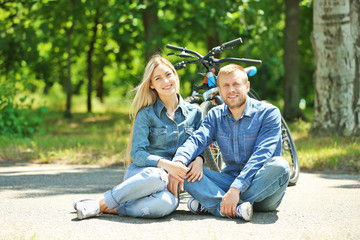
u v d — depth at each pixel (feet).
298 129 31.94
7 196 13.26
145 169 10.27
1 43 41.60
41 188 14.80
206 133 11.09
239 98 10.58
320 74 26.22
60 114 61.31
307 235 8.61
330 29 25.63
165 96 11.28
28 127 33.50
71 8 46.16
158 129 11.27
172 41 42.75
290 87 42.34
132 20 37.52
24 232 8.92
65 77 67.92
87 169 20.25
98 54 69.00
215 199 10.42
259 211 10.96
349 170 18.63
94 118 54.90
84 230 9.06
